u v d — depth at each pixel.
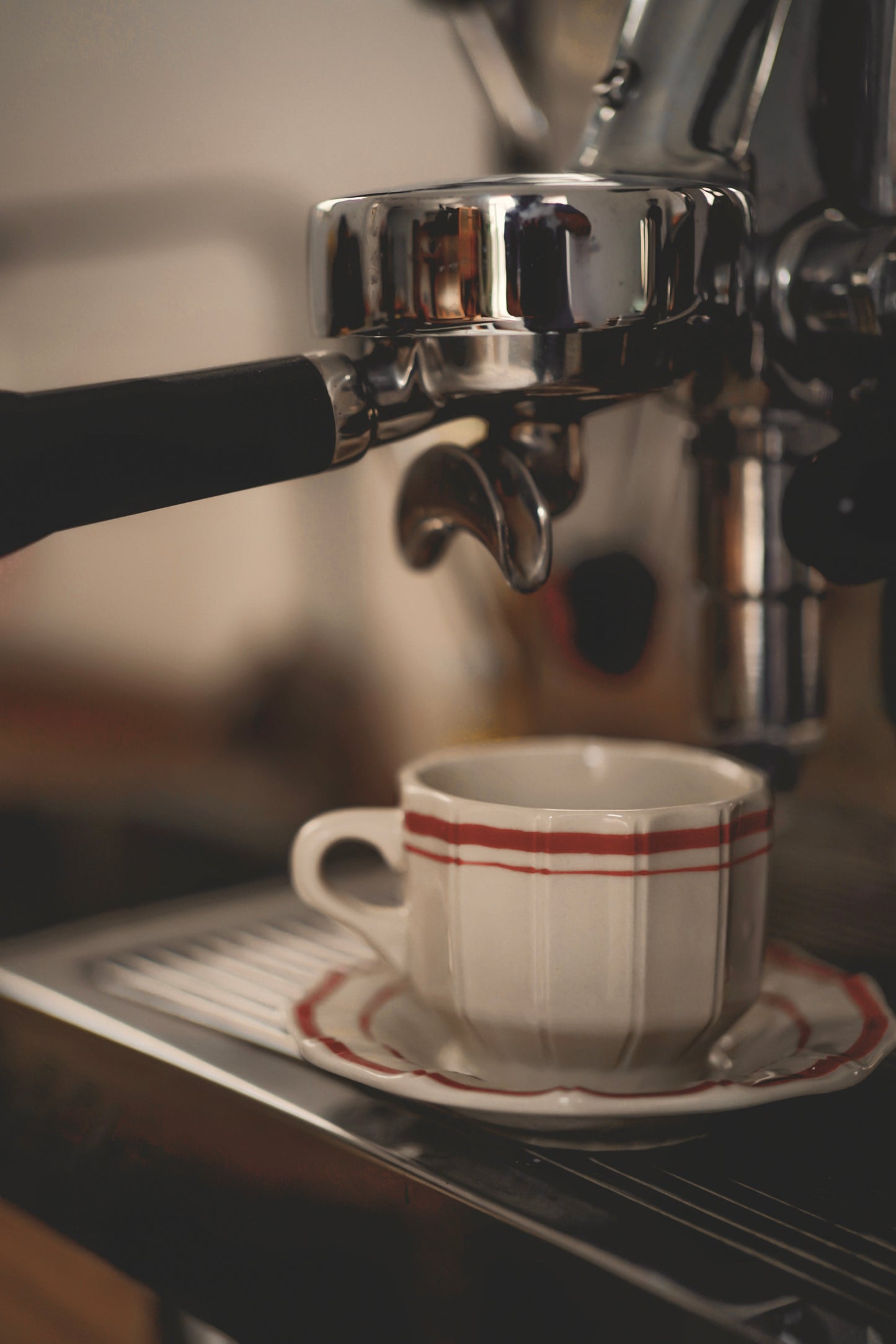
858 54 0.26
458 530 0.29
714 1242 0.21
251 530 0.63
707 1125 0.25
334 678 0.64
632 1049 0.27
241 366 0.23
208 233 0.61
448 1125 0.25
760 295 0.26
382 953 0.30
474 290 0.22
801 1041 0.28
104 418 0.20
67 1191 0.29
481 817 0.27
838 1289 0.20
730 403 0.29
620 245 0.22
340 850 0.58
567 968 0.26
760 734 0.33
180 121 0.59
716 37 0.27
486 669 0.60
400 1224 0.23
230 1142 0.26
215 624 0.62
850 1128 0.26
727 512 0.32
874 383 0.26
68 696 0.59
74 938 0.37
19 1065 0.32
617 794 0.33
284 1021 0.30
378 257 0.23
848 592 0.50
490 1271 0.22
